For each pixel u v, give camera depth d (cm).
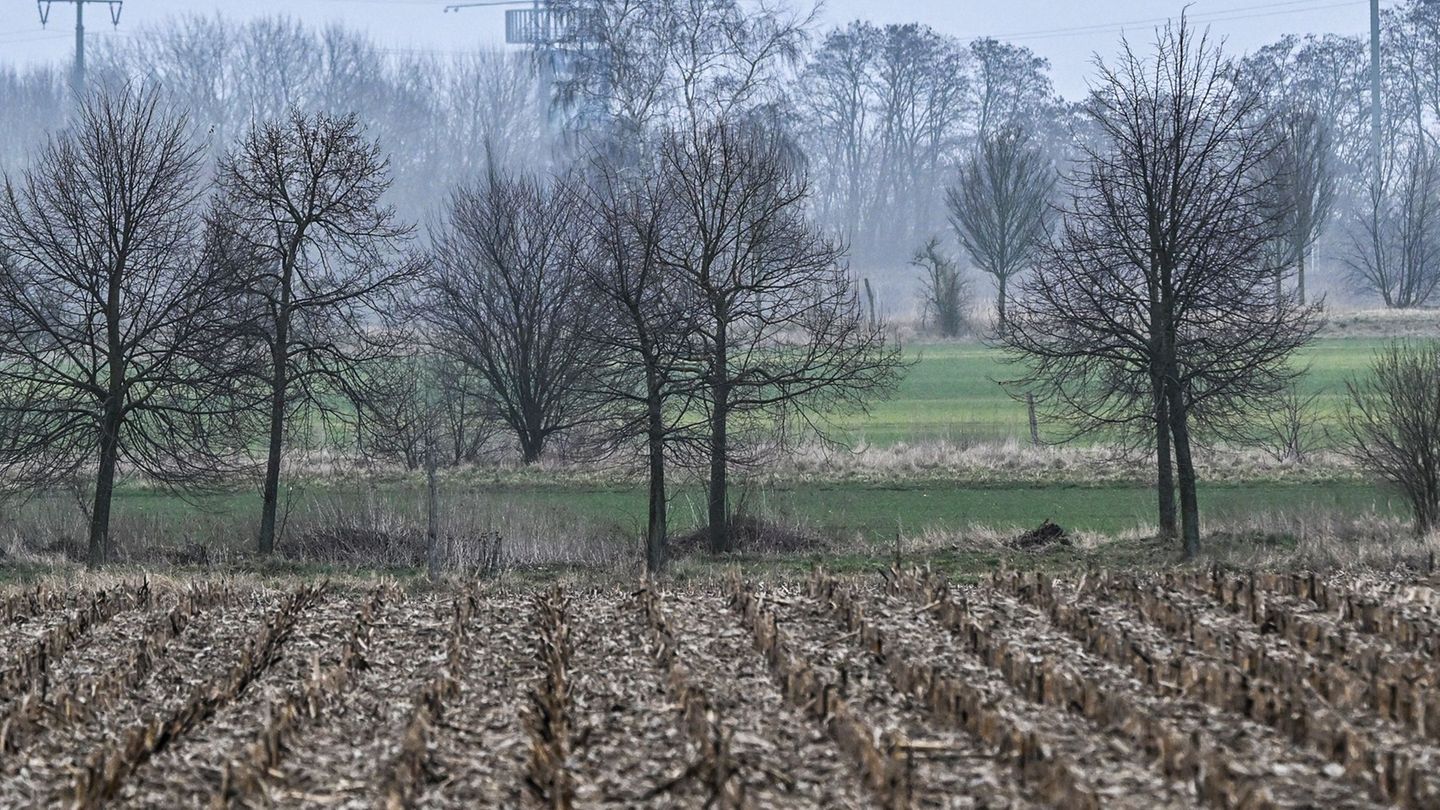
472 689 3130
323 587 4584
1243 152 6366
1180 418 5822
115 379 6188
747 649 3491
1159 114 6150
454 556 5756
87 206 6247
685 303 6344
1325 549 5419
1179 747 2428
